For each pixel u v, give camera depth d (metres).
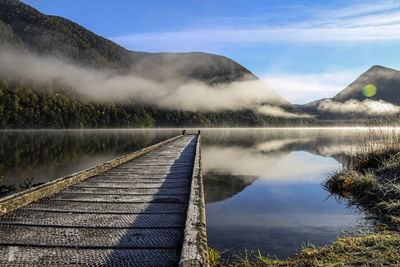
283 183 8.09
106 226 2.31
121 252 1.83
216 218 4.77
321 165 12.06
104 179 4.59
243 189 7.25
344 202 5.59
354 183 6.28
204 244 1.71
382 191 5.07
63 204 2.97
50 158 13.89
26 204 2.90
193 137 21.20
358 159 8.66
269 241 3.64
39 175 9.02
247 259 3.01
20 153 16.16
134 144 24.53
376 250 2.53
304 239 3.68
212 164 12.23
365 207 4.91
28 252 1.80
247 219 4.71
